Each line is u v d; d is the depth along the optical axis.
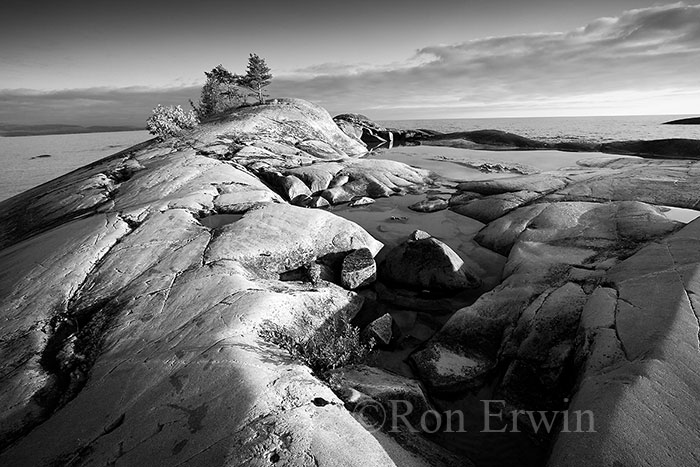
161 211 16.81
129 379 7.64
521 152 43.12
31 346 9.70
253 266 12.81
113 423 6.64
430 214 20.98
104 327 9.80
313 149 38.00
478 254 15.55
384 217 20.84
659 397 5.47
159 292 10.83
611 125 112.31
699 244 9.05
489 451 7.09
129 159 30.72
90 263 13.09
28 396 8.07
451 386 8.69
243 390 6.46
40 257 13.98
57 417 7.26
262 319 9.11
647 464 4.72
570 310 9.02
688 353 6.07
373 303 12.91
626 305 7.73
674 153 35.62
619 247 11.93
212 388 6.71
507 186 22.50
